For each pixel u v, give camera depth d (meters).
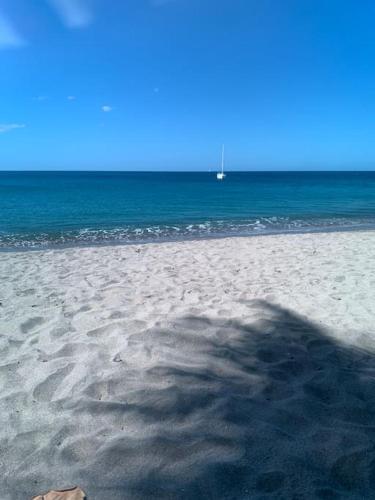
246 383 2.89
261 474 1.97
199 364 3.18
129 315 4.30
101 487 1.88
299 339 3.72
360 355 3.42
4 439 2.26
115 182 60.41
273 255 8.43
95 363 3.16
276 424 2.40
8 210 18.78
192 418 2.44
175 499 1.81
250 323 4.08
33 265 7.41
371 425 2.42
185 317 4.18
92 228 13.80
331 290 5.42
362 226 14.72
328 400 2.70
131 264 7.51
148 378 2.92
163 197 27.92
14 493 1.85
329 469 2.02
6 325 4.05
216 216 17.36
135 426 2.36
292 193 33.06
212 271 6.80
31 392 2.76
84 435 2.28
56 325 4.01
